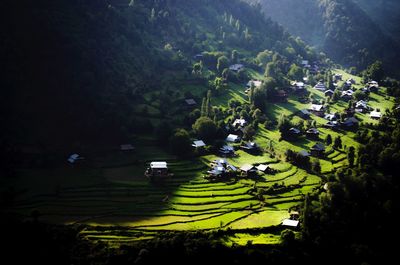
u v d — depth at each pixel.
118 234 159.25
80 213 171.12
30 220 160.75
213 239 161.25
